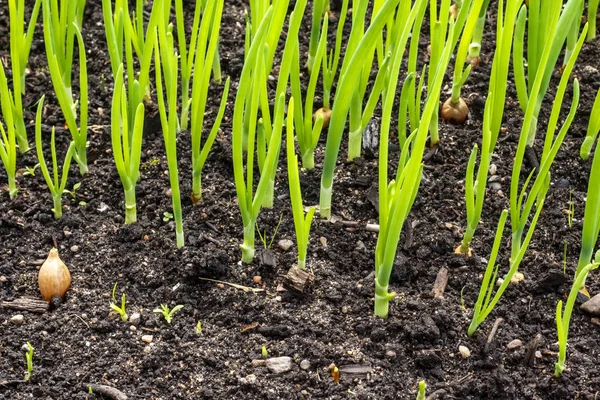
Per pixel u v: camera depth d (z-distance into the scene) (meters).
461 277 0.85
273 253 0.85
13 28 0.88
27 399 0.78
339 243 0.86
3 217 0.87
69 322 0.82
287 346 0.81
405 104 0.86
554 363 0.80
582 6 0.95
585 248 0.82
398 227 0.78
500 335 0.82
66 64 0.91
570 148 0.92
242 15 1.03
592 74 0.97
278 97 0.83
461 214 0.89
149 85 0.96
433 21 0.86
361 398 0.79
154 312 0.82
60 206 0.88
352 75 0.80
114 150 0.84
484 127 0.80
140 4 0.90
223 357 0.81
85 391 0.79
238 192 0.83
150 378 0.80
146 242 0.86
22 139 0.92
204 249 0.85
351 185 0.90
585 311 0.83
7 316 0.82
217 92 0.97
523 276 0.85
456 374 0.80
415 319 0.82
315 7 0.94
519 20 0.87
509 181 0.90
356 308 0.83
